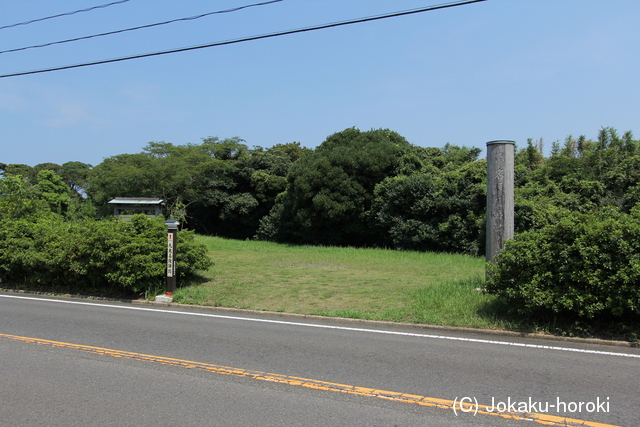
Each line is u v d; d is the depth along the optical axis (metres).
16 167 54.47
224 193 37.00
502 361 5.80
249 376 5.25
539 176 24.19
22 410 4.32
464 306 8.34
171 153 35.66
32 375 5.32
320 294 10.36
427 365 5.63
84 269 11.20
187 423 4.02
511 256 7.50
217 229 41.09
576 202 21.56
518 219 19.41
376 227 26.89
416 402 4.48
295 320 8.41
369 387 4.88
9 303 10.45
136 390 4.83
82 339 6.99
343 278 12.55
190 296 10.36
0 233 13.41
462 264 16.09
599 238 6.84
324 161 27.06
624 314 6.92
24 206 15.64
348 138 30.36
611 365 5.62
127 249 10.63
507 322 7.47
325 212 26.50
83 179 55.47
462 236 22.11
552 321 7.34
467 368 5.51
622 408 4.33
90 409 4.34
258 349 6.38
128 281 10.40
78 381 5.12
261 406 4.39
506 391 4.76
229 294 10.55
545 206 20.73
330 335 7.21
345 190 26.41
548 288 7.11
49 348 6.48
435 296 9.01
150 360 5.88
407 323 7.83
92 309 9.62
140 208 21.88
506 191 9.12
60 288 12.28
